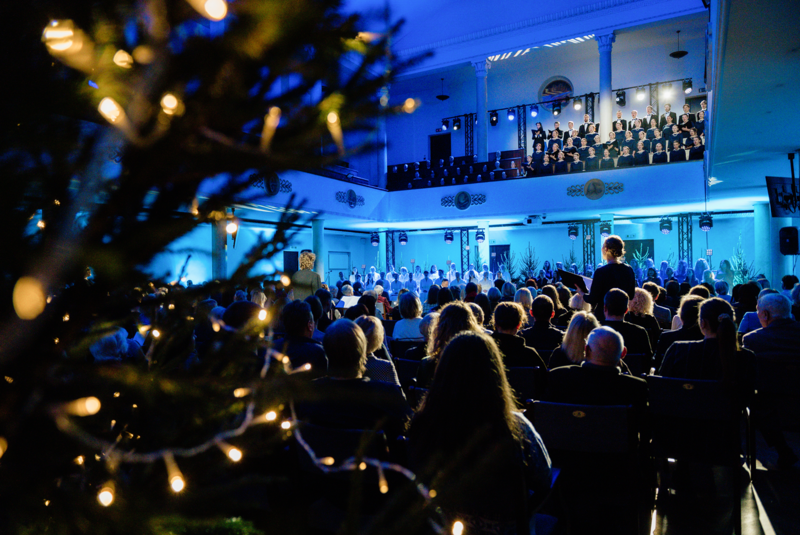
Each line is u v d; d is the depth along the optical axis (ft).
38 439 2.03
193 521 2.01
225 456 2.57
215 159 1.70
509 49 59.47
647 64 63.16
